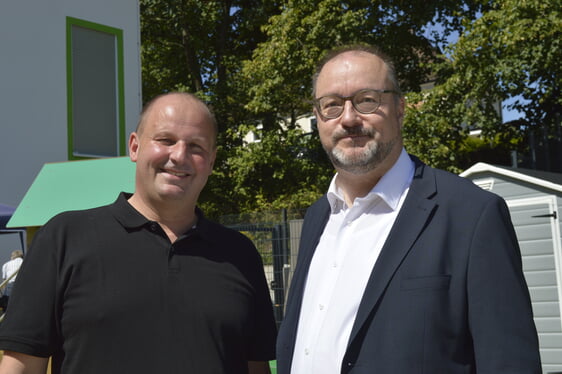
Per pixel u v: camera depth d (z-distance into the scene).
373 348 1.91
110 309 2.23
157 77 21.31
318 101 2.33
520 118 17.66
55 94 12.27
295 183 18.55
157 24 20.27
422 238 1.97
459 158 16.67
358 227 2.22
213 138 2.57
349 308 2.11
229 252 2.52
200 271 2.39
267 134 17.84
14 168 11.54
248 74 17.12
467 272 1.87
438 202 2.01
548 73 15.35
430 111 15.59
